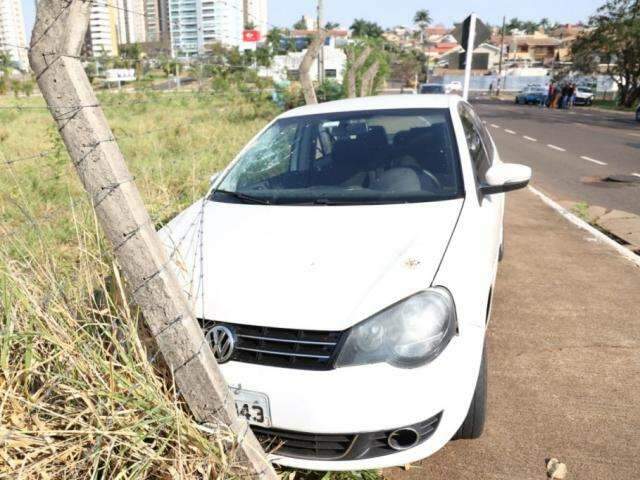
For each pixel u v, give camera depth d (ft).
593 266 16.62
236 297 7.55
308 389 6.88
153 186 14.97
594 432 9.12
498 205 12.55
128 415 6.73
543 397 10.09
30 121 56.80
